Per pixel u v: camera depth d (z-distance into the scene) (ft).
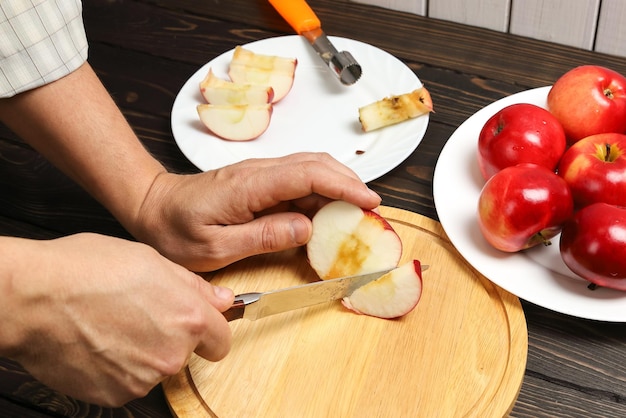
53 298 2.29
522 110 2.89
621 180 2.75
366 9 3.72
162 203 2.82
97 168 2.85
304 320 2.72
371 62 3.42
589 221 2.62
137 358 2.39
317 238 2.79
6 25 2.73
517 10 3.53
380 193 3.06
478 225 2.85
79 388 2.45
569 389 2.60
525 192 2.67
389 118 3.18
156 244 2.84
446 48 3.52
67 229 3.03
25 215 3.08
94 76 2.92
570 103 2.95
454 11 3.63
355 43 3.49
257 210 2.80
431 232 2.89
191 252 2.80
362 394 2.59
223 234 2.77
